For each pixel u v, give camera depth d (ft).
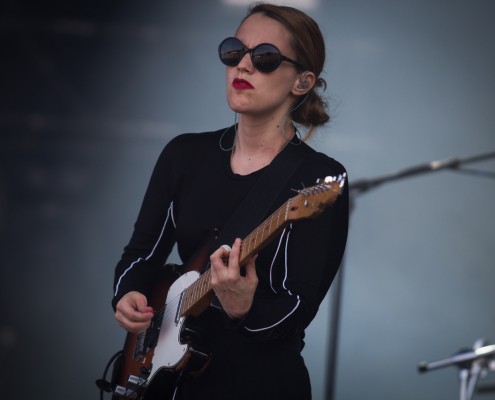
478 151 138.82
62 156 163.32
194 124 149.28
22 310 165.58
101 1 127.34
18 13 128.06
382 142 140.87
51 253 168.25
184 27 131.95
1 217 164.25
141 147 160.35
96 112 150.10
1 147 157.17
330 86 134.72
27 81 143.64
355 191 58.75
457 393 135.44
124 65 140.26
